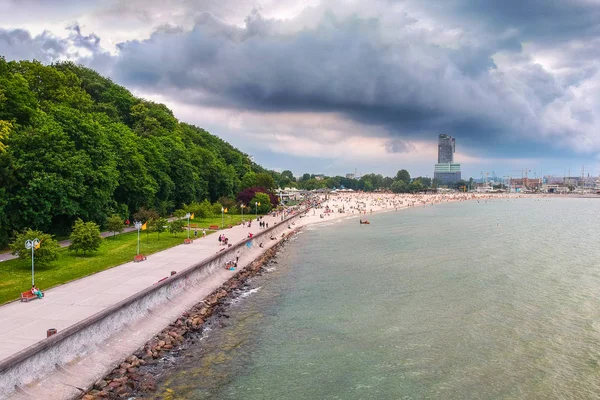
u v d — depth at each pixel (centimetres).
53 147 7606
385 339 4566
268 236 11619
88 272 5722
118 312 4112
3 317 3878
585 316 5259
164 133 15388
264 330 4803
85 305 4266
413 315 5331
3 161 6669
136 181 10312
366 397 3412
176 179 13588
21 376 2939
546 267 8188
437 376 3762
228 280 6869
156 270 5959
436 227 16050
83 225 6844
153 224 9006
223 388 3494
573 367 3925
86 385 3269
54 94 10988
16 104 7988
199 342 4428
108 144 9538
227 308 5591
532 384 3625
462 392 3497
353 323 5050
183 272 5694
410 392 3491
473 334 4703
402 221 18775
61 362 3312
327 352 4234
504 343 4459
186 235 9825
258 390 3481
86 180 8262
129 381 3447
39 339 3356
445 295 6197
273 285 6825
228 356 4103
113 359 3716
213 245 8419
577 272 7731
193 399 3306
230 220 14112
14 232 6519
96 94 15362
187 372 3750
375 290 6494
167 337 4344
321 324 5012
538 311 5453
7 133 7100
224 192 18075
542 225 16838
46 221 7294
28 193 6919
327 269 8081
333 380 3678
